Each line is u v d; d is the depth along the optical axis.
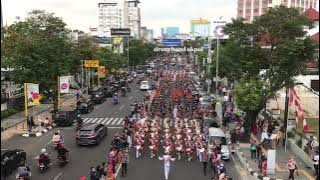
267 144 32.19
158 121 44.94
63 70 53.47
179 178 27.67
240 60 41.31
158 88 80.69
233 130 39.25
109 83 89.50
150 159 32.44
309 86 55.81
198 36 151.38
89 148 35.78
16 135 40.72
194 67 146.62
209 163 31.05
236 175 28.81
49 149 35.19
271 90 37.16
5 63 52.53
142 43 152.75
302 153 32.50
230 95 61.00
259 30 39.03
